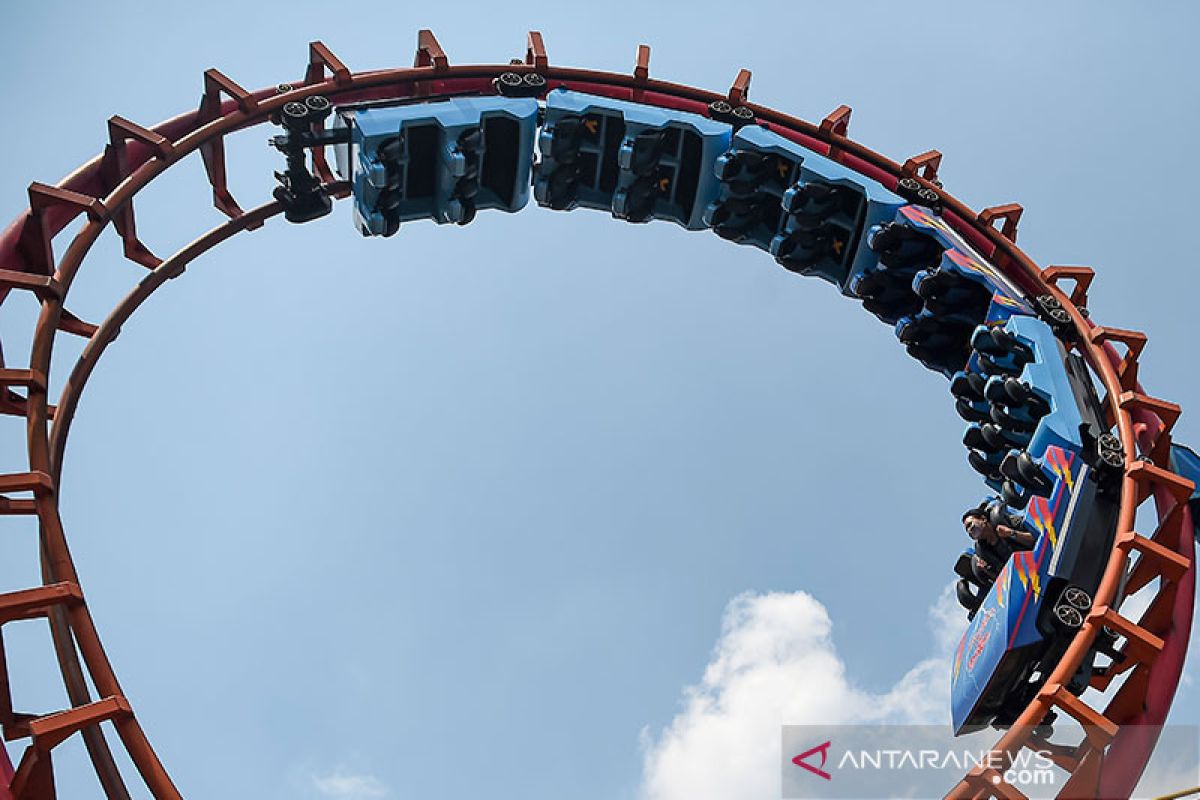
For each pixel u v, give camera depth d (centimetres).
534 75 2789
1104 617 1795
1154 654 1770
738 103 2831
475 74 2752
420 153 2694
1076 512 2027
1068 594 1925
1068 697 1703
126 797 1691
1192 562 1950
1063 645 1938
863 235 2733
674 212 2892
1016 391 2277
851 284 2788
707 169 2797
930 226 2612
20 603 1684
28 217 2205
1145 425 2234
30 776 1587
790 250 2831
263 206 2594
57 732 1602
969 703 2009
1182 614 1872
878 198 2672
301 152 2589
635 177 2823
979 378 2462
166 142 2383
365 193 2644
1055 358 2281
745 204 2836
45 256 2223
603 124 2806
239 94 2520
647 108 2789
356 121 2581
